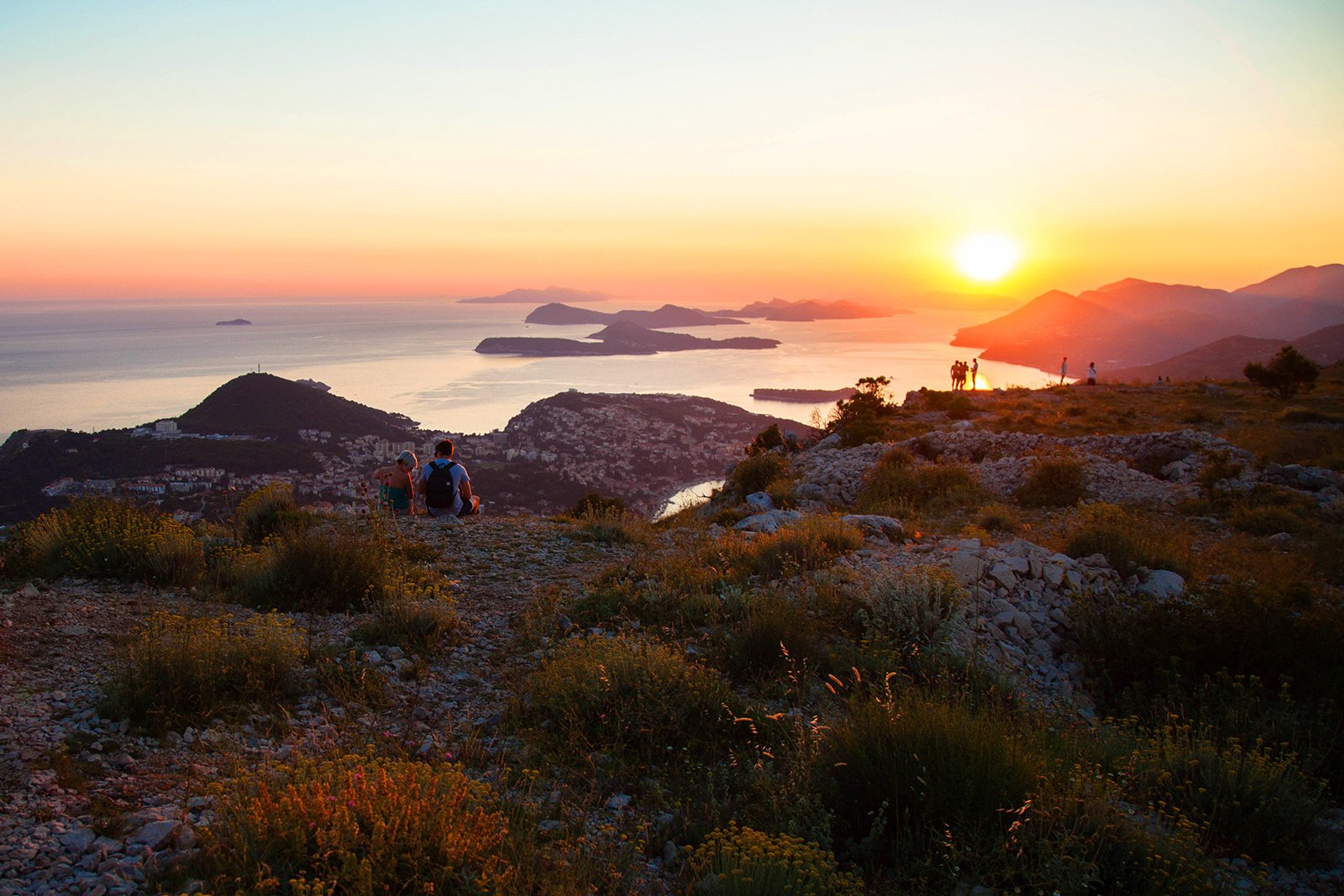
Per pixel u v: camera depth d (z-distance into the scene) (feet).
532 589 26.91
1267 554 33.86
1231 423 84.64
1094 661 21.03
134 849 9.96
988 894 10.49
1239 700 17.51
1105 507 34.30
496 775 13.79
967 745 12.84
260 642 17.15
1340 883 11.90
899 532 34.81
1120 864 11.13
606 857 11.16
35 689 14.84
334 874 8.74
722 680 17.90
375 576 24.02
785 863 10.17
